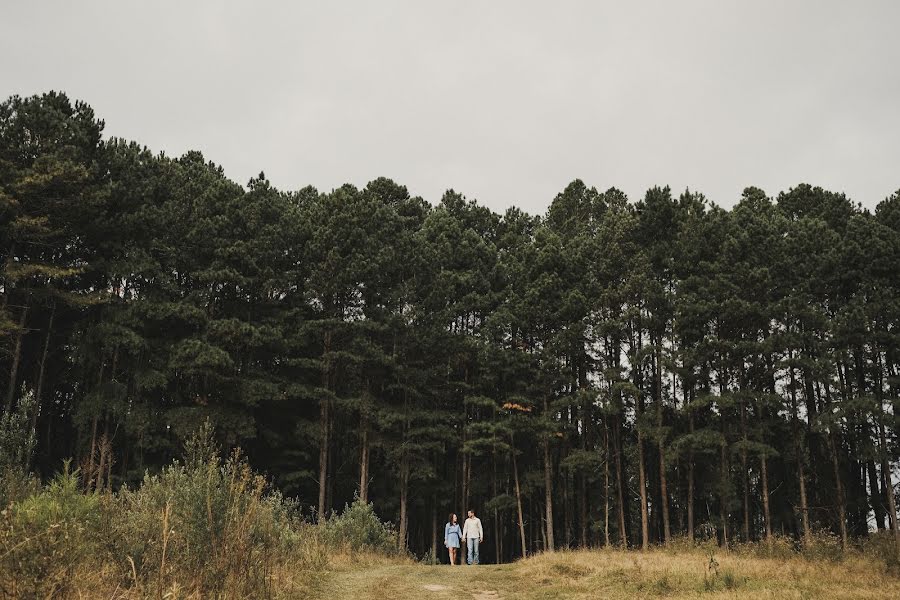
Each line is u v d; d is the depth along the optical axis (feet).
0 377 102.22
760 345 103.71
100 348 102.17
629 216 130.82
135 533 29.19
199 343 102.17
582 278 126.72
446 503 134.82
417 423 126.41
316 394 115.44
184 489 31.91
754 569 47.78
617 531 135.85
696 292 113.39
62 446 114.11
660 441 108.99
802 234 114.83
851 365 104.99
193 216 113.39
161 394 113.39
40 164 90.84
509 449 118.32
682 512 126.82
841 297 110.42
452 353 130.11
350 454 138.10
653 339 116.67
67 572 22.16
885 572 54.34
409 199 168.45
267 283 114.73
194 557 28.63
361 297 126.82
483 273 142.31
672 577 42.06
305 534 57.11
